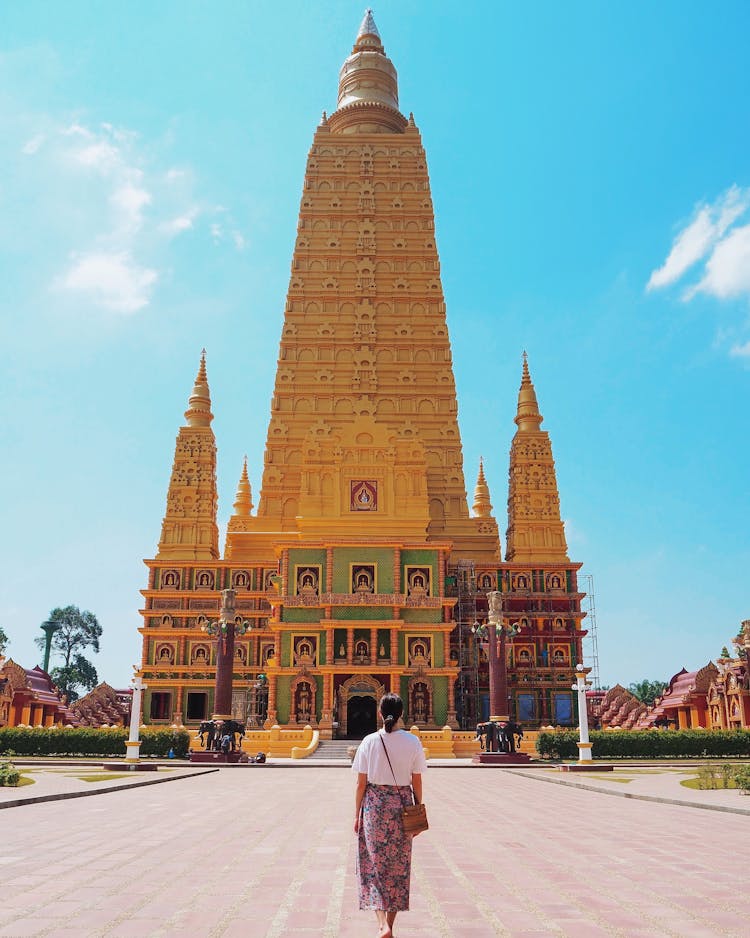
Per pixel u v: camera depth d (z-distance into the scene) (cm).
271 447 9712
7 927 1123
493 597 6750
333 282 10362
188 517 9925
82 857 1667
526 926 1148
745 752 6234
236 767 5412
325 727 7556
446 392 9888
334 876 1502
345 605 8050
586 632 9212
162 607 9562
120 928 1123
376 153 11125
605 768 4891
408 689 7888
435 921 1177
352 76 12450
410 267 10488
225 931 1118
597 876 1493
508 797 3228
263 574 9550
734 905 1264
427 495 8750
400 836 1086
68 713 10600
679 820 2341
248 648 9325
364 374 9925
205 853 1738
